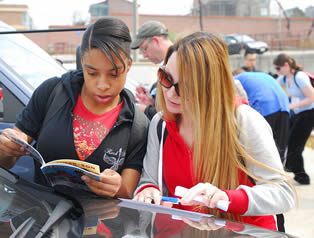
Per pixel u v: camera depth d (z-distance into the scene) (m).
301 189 5.15
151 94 3.17
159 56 3.38
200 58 1.55
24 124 1.86
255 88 4.09
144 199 1.63
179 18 23.59
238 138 1.62
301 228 3.93
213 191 1.51
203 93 1.57
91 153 1.74
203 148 1.62
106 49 1.58
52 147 1.75
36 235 1.22
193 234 1.29
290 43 29.38
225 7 32.59
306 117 5.15
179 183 1.71
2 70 2.50
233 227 1.37
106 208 1.43
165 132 1.76
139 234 1.26
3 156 1.74
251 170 1.63
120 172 1.84
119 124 1.76
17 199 1.41
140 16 24.14
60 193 1.53
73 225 1.33
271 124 4.05
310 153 7.13
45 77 2.69
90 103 1.77
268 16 33.59
